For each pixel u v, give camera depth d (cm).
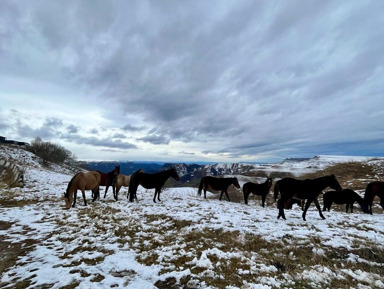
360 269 422
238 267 432
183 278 391
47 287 364
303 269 416
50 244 574
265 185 1317
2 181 1688
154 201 1262
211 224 745
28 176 2183
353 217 955
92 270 425
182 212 952
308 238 589
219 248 541
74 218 831
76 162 6800
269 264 444
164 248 536
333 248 527
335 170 4050
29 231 685
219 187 1545
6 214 903
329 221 841
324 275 381
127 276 401
